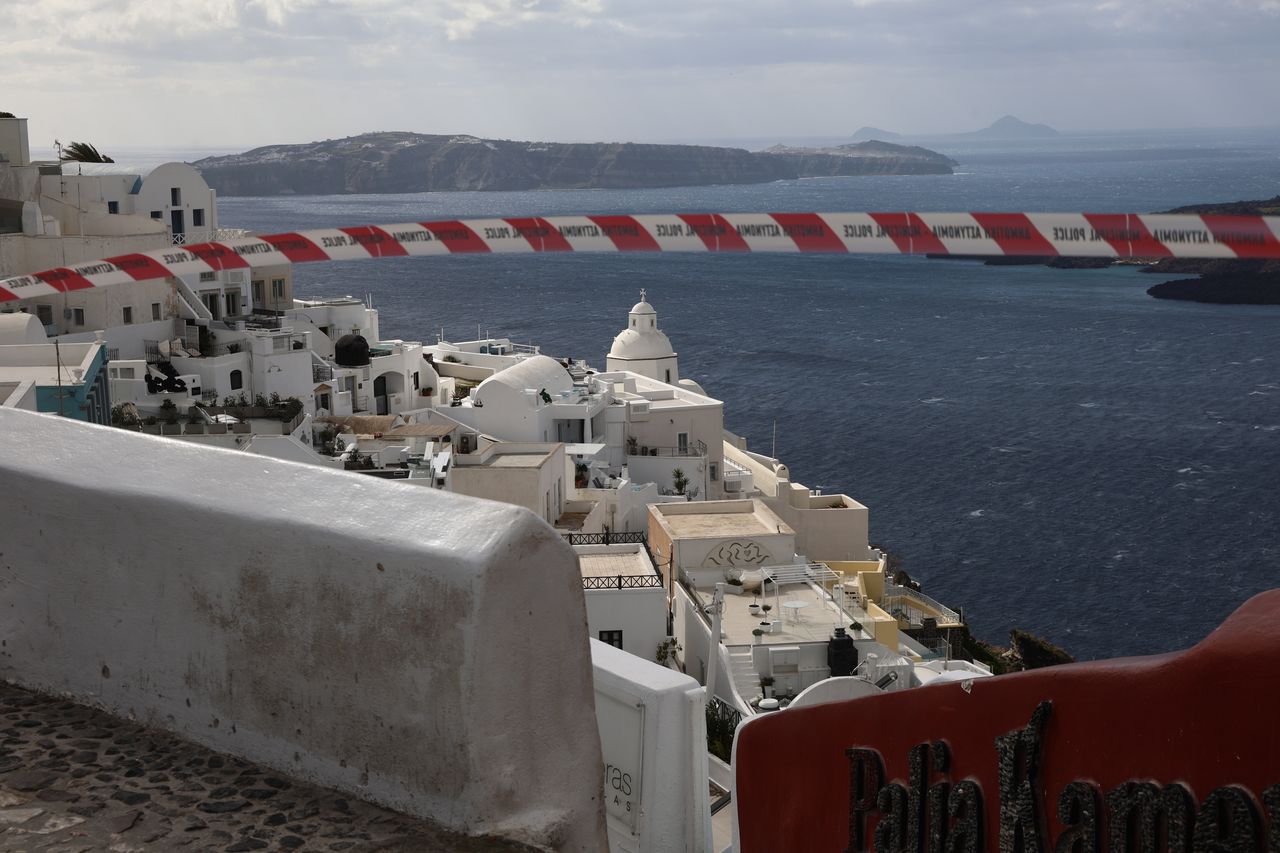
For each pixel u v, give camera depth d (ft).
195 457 22.31
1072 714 23.72
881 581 207.82
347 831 18.92
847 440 534.78
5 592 24.07
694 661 136.87
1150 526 409.28
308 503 20.45
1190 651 20.42
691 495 242.37
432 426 232.73
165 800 19.92
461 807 18.90
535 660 19.15
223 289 248.32
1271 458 496.23
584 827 19.66
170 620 21.95
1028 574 365.81
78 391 115.03
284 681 20.70
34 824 19.25
